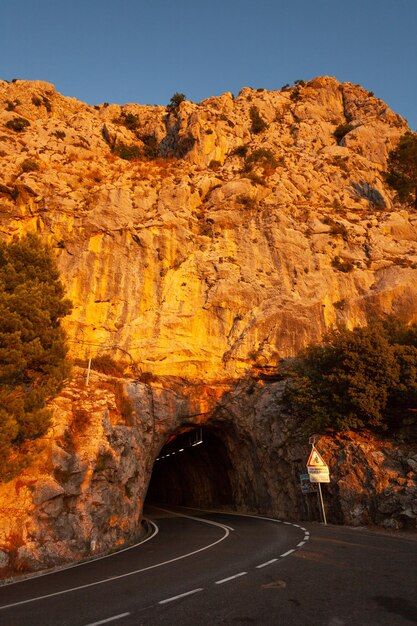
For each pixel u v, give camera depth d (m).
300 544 15.40
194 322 38.69
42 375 18.84
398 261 42.94
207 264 41.38
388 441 27.50
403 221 47.84
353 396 27.59
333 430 29.14
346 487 25.42
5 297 17.84
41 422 16.97
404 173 59.16
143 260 40.78
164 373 36.91
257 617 6.87
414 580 9.10
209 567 11.75
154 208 44.34
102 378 30.42
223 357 37.88
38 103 67.19
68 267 39.44
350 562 11.43
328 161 57.59
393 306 39.41
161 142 66.81
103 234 41.19
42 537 16.52
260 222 44.59
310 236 44.12
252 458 38.22
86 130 62.28
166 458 56.41
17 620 7.61
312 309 39.44
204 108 61.75
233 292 39.75
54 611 8.12
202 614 7.17
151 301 39.47
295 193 49.44
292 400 32.38
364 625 6.27
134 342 36.97
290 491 31.80
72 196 42.53
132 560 14.91
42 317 18.67
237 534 20.59
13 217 40.66
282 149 59.00
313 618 6.70
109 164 52.22
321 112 72.38
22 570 14.59
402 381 27.52
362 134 63.62
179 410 36.22
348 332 31.09
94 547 18.05
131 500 23.84
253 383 38.25
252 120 66.00
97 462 20.94
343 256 43.34
